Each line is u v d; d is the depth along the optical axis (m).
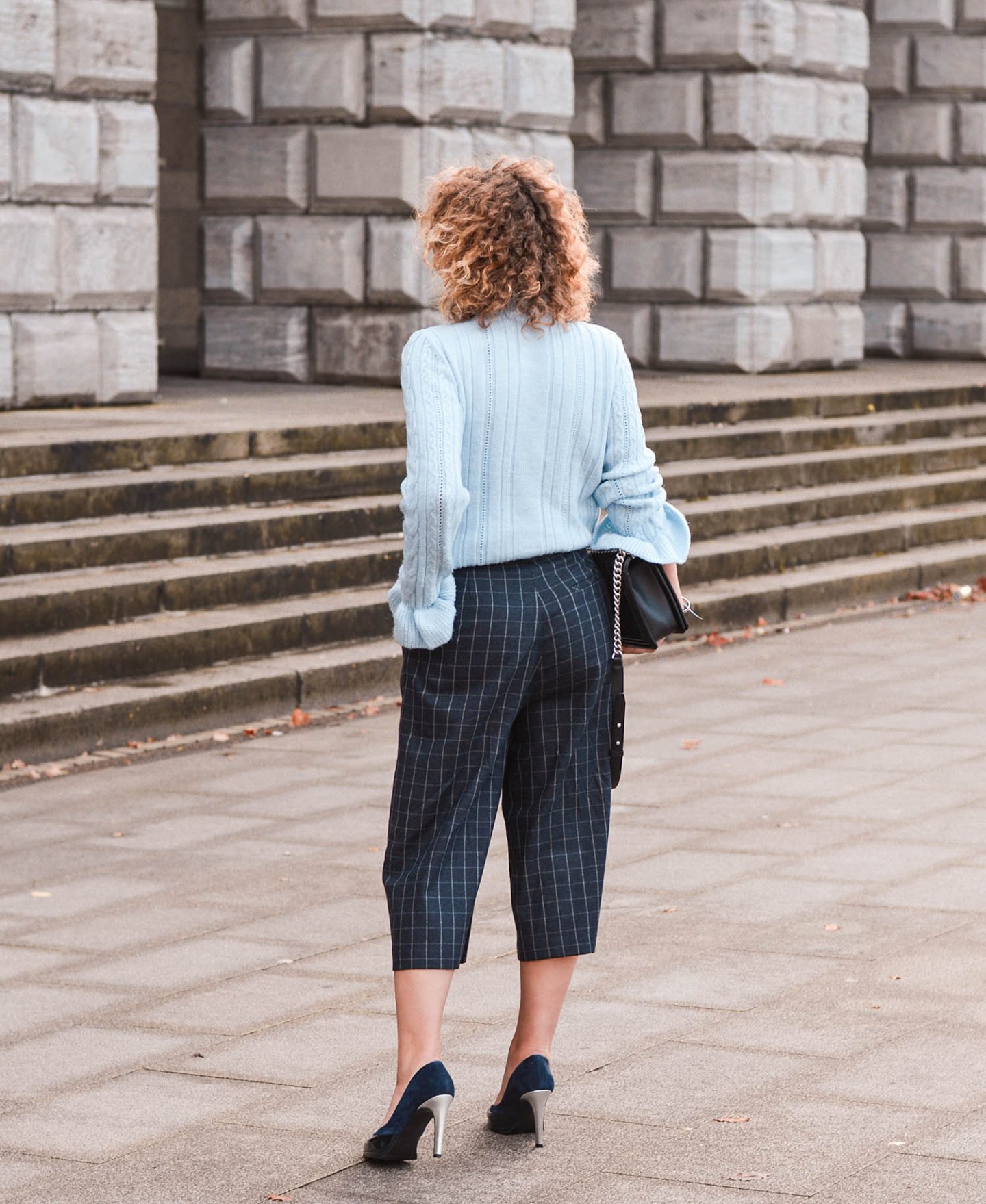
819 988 4.92
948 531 13.66
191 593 9.05
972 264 21.81
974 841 6.41
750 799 7.02
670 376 17.77
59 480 9.77
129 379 13.17
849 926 5.46
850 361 19.48
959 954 5.20
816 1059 4.40
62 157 12.62
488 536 3.76
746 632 10.93
